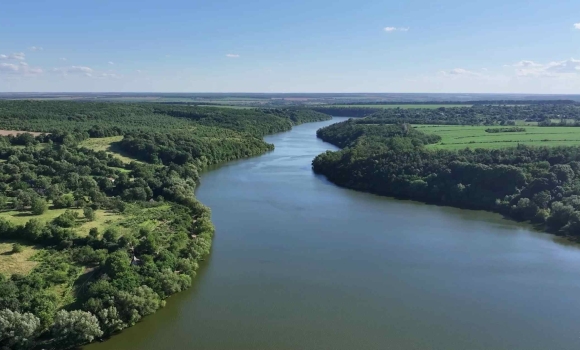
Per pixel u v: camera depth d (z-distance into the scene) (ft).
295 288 247.50
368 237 329.31
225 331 204.74
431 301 237.25
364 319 218.38
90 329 184.44
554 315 224.74
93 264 239.50
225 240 314.76
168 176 438.40
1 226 262.26
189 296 234.99
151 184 401.08
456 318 221.25
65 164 418.31
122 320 201.67
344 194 456.04
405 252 301.63
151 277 227.61
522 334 208.33
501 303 236.02
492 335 207.51
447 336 206.18
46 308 190.80
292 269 271.28
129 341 194.59
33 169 403.13
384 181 473.67
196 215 352.28
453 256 296.30
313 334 204.95
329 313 223.10
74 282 221.25
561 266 281.74
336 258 289.33
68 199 329.72
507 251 305.32
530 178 403.34
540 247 313.32
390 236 332.60
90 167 433.07
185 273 250.98
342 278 261.24
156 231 293.02
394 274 268.00
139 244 258.78
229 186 475.72
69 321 182.50
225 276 259.39
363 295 241.76
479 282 259.39
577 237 330.75
